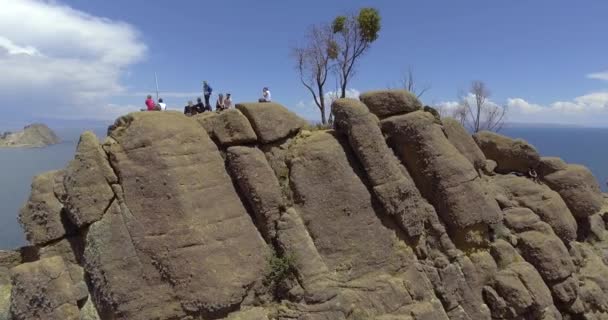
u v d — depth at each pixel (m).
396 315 16.61
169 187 15.32
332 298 16.22
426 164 18.86
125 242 15.05
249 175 16.86
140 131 15.77
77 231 16.03
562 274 19.45
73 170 15.35
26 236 15.97
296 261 16.41
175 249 14.94
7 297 15.90
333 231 17.41
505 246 19.14
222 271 15.23
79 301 15.08
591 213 23.42
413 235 18.14
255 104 18.12
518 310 17.81
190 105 23.03
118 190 15.44
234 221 16.22
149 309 14.73
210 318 14.91
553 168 24.11
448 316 17.70
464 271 18.20
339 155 18.25
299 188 17.56
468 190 18.80
